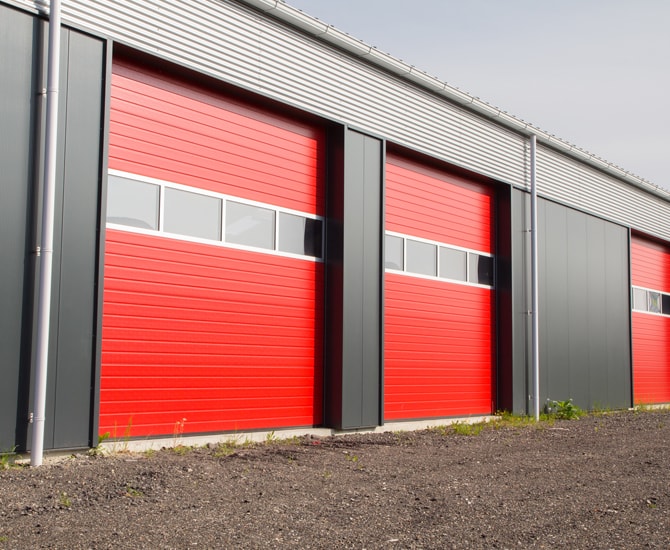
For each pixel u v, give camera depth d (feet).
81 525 14.74
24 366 21.56
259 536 14.62
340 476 21.20
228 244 28.86
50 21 22.21
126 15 25.16
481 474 22.49
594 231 52.95
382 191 35.12
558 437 33.37
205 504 16.87
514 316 43.52
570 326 49.03
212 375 27.78
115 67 25.61
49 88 22.00
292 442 28.48
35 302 21.90
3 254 21.35
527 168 46.11
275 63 30.58
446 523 16.30
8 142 21.68
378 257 34.65
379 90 35.63
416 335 37.88
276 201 31.07
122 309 25.02
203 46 27.73
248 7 29.60
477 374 41.83
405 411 36.68
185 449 25.17
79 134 23.50
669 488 21.12
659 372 61.26
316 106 32.24
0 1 21.75
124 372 24.91
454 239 41.11
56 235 22.63
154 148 26.58
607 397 52.49
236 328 28.86
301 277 31.89
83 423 22.90
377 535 15.15
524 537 15.43
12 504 15.97
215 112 28.89
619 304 55.21
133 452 23.99
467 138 41.29
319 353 32.40
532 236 44.60
